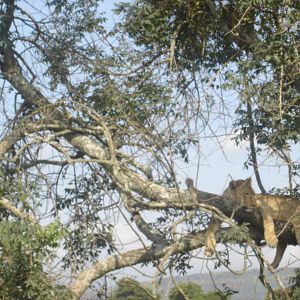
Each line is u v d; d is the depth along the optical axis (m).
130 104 17.48
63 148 16.98
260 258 15.52
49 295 14.12
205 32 18.55
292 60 16.58
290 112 16.61
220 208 16.97
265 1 16.84
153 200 17.16
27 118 18.09
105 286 17.55
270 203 16.72
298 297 15.41
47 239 14.28
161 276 15.29
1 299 13.98
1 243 14.27
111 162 16.38
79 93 18.09
